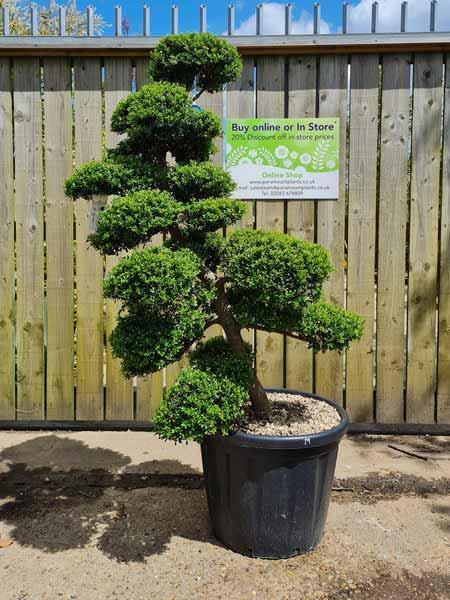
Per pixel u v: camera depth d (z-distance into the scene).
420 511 2.98
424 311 3.82
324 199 3.77
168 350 2.40
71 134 3.78
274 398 3.06
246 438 2.42
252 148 3.75
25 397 3.96
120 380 3.92
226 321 2.61
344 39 3.58
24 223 3.84
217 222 2.42
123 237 2.38
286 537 2.55
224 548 2.66
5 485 3.23
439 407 3.88
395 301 3.82
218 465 2.57
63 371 3.93
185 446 3.71
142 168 2.51
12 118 3.81
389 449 3.67
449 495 3.14
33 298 3.89
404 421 3.90
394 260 3.80
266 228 3.79
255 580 2.43
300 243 2.35
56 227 3.83
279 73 3.71
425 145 3.72
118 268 2.25
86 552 2.63
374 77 3.69
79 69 3.73
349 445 3.72
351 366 3.87
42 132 3.79
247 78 3.71
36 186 3.82
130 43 3.63
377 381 3.88
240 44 3.59
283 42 3.59
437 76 3.69
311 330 2.61
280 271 2.24
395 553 2.62
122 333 2.42
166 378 3.93
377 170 3.78
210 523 2.87
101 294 3.87
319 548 2.66
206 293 2.42
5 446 3.70
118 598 2.32
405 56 3.68
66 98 3.75
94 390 3.93
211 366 2.48
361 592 2.37
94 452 3.61
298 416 2.75
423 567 2.53
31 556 2.60
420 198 3.75
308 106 3.72
